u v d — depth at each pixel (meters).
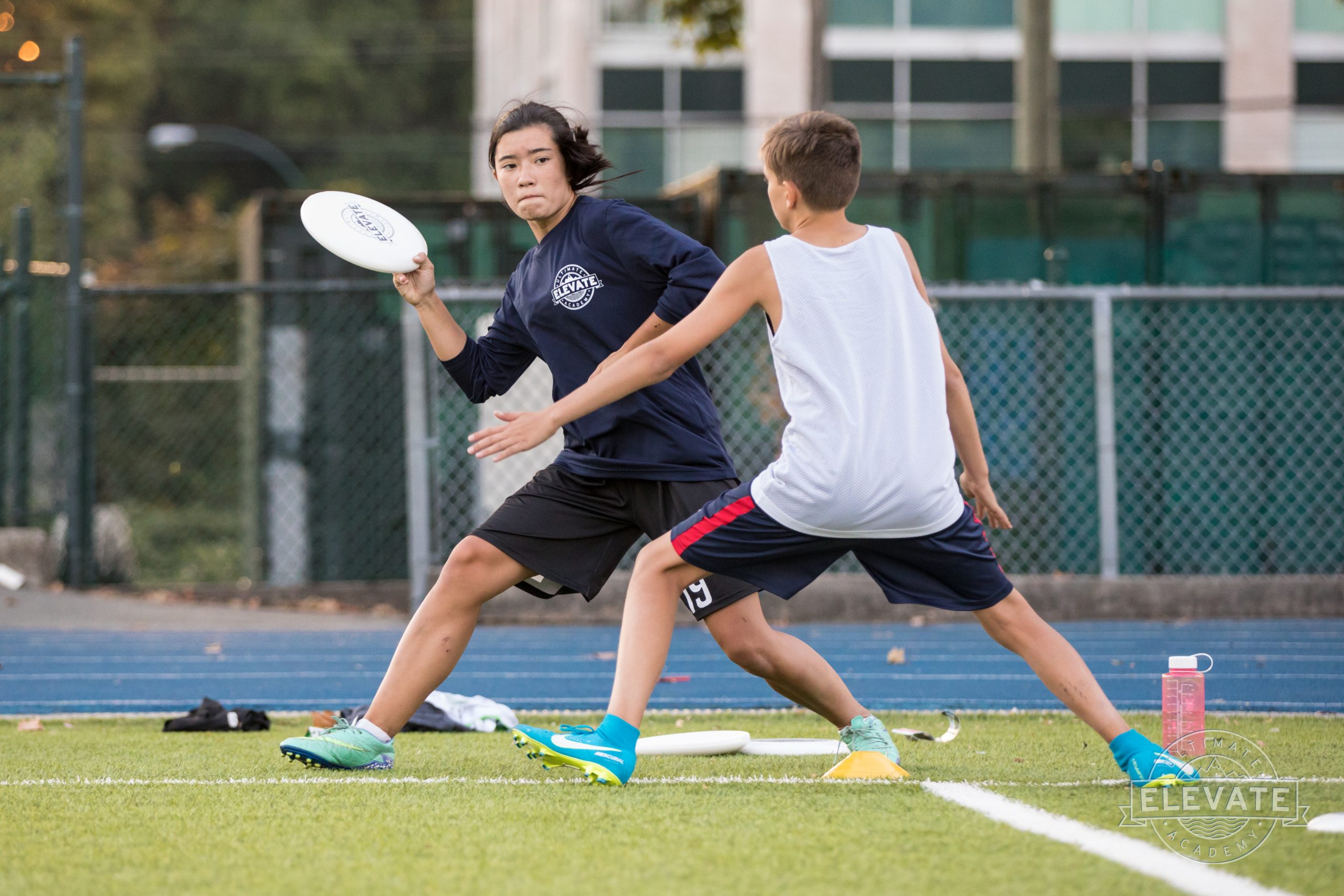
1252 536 34.00
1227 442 34.19
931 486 11.66
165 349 61.09
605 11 75.88
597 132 75.56
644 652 12.47
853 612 31.47
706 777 13.02
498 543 13.58
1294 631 29.17
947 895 8.66
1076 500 33.72
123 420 60.56
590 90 75.69
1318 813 10.96
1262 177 36.16
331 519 36.78
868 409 11.58
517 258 36.62
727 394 32.44
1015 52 72.31
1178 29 70.94
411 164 124.50
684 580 12.54
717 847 9.91
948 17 72.56
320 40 123.12
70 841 10.30
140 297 35.31
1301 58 70.56
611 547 13.83
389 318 36.91
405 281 13.95
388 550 36.69
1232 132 70.38
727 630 13.50
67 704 20.33
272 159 116.12
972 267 35.94
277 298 36.91
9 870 9.48
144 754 15.21
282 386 36.91
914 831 10.35
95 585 35.75
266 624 31.80
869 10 72.50
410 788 12.41
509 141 13.63
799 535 11.82
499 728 17.36
